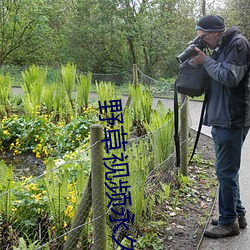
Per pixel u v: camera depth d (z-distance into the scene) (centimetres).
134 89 656
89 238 295
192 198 418
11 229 289
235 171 319
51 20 1888
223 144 309
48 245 268
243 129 308
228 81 280
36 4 1603
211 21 298
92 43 1812
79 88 757
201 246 326
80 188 297
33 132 583
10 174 318
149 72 1831
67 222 300
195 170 510
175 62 1811
